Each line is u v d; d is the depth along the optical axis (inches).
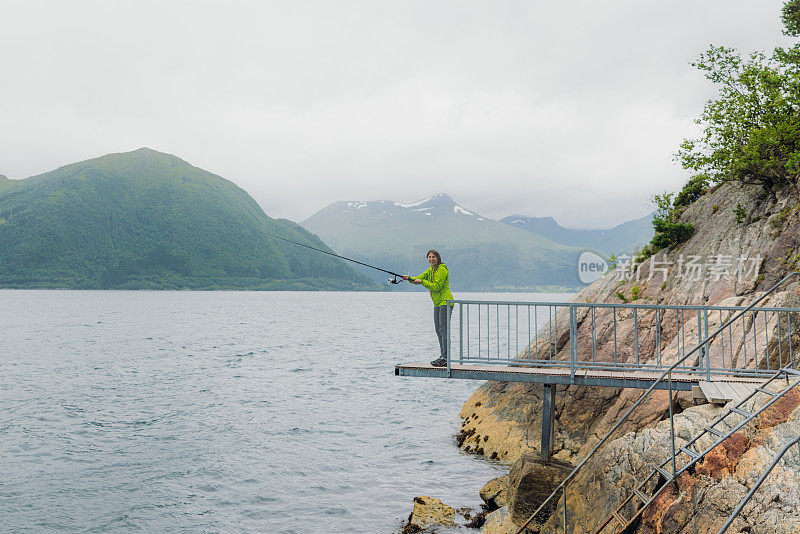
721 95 706.8
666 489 276.2
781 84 662.5
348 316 3806.6
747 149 629.9
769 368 454.3
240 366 1243.2
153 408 794.2
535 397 599.2
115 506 439.2
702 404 364.2
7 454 564.7
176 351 1531.7
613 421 511.5
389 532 400.5
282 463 553.6
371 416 761.6
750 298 540.4
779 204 613.0
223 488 483.2
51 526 400.8
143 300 6953.7
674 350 543.5
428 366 470.9
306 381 1046.4
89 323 2709.2
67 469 524.4
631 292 689.6
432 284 474.0
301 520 419.5
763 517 226.5
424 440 641.6
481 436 607.8
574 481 352.8
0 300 6146.7
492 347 1593.3
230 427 690.2
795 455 237.9
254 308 5068.9
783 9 698.8
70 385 967.0
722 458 267.0
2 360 1274.6
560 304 438.9
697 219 738.2
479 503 453.1
